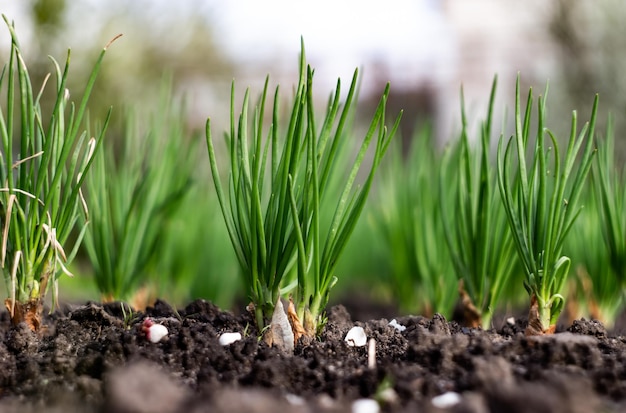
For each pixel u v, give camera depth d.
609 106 2.78
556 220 0.76
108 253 0.95
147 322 0.73
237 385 0.65
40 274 0.78
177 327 0.76
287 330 0.74
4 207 0.76
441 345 0.67
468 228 0.88
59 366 0.67
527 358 0.67
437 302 1.00
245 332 0.77
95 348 0.71
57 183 0.75
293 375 0.66
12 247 0.77
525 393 0.55
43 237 0.78
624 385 0.62
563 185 0.75
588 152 0.76
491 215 0.88
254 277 0.74
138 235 0.98
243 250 0.75
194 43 3.41
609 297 1.01
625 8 2.85
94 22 2.69
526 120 0.77
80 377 0.65
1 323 0.87
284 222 0.73
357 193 0.77
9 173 0.73
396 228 1.15
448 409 0.57
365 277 1.70
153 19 3.22
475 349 0.68
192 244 1.19
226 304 1.25
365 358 0.72
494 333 0.79
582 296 1.06
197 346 0.71
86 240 0.94
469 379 0.63
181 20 3.37
